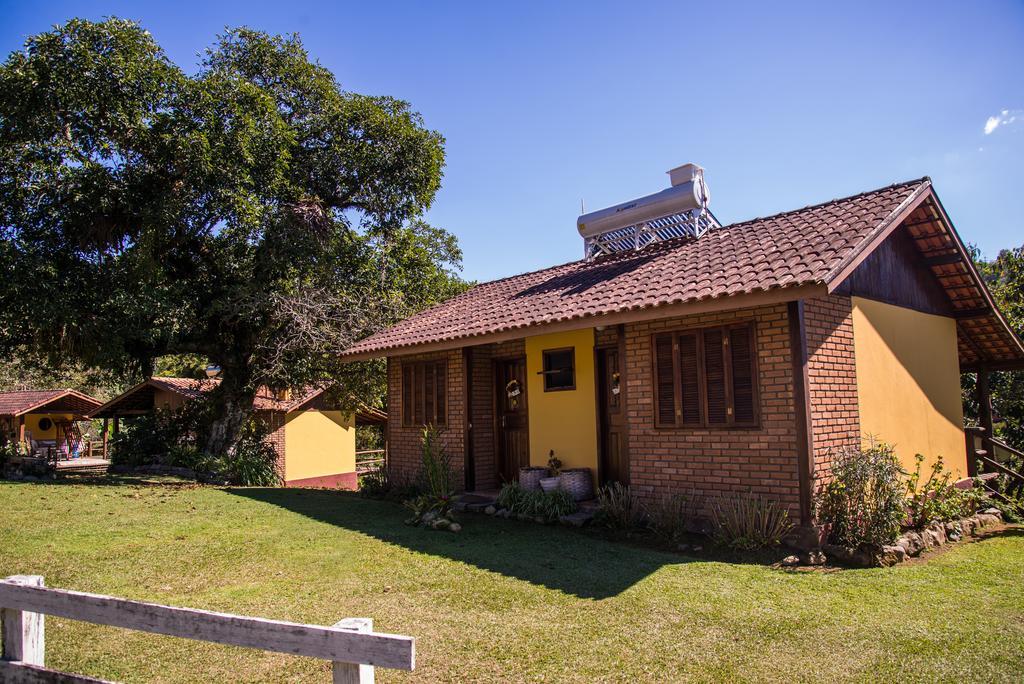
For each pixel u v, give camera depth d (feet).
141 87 48.16
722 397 26.35
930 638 15.55
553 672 14.02
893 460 24.36
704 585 19.97
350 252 62.39
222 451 60.64
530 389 37.22
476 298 47.09
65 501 36.58
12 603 12.67
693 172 37.14
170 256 55.88
